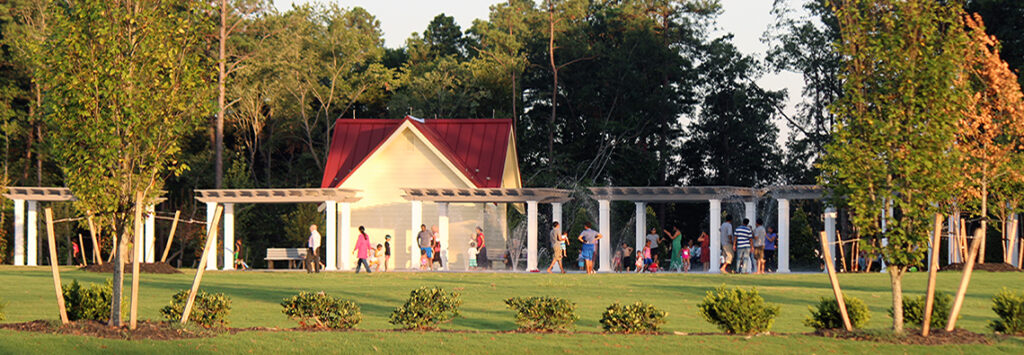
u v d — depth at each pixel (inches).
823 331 671.1
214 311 716.0
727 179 2684.5
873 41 661.3
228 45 2519.7
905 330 677.9
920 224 655.8
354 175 1759.4
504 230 1749.5
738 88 2672.2
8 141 2385.6
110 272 1341.0
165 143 689.0
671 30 2760.8
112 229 698.2
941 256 1678.2
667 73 2655.0
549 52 2694.4
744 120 2669.8
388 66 3051.2
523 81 2748.5
